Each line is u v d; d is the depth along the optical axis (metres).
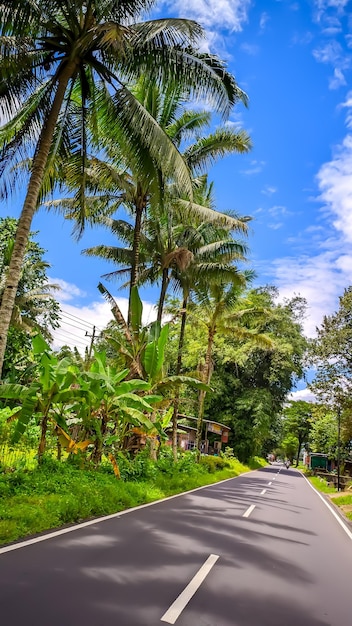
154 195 11.83
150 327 17.52
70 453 12.76
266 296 43.34
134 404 13.63
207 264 21.47
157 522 8.63
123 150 10.88
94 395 12.34
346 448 38.41
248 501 14.27
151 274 21.98
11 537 6.02
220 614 4.21
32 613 3.76
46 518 7.05
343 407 25.55
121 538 6.85
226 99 10.58
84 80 10.44
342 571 6.55
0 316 8.49
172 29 9.52
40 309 25.33
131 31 8.94
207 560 6.09
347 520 13.19
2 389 10.73
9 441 11.65
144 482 14.11
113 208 19.16
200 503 12.41
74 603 4.06
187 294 23.22
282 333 42.69
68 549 5.85
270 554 7.02
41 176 9.33
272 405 42.31
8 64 9.19
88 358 21.25
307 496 20.00
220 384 40.75
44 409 11.37
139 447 15.80
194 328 32.53
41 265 26.30
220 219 17.12
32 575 4.70
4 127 11.06
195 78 10.34
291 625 4.20
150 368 15.27
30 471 10.06
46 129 9.48
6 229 24.94
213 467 25.72
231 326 28.22
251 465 46.34
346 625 4.36
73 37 9.77
